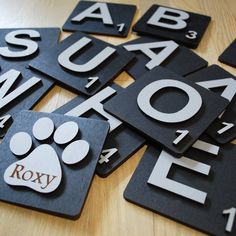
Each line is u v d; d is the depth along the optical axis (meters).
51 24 0.56
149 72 0.44
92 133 0.38
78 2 0.60
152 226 0.34
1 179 0.36
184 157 0.37
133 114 0.40
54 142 0.38
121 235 0.34
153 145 0.39
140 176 0.36
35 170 0.36
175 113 0.40
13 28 0.54
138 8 0.58
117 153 0.38
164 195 0.35
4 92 0.44
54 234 0.34
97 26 0.54
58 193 0.35
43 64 0.47
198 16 0.55
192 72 0.46
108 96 0.43
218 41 0.52
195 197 0.34
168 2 0.59
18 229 0.34
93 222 0.34
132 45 0.50
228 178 0.36
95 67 0.46
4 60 0.48
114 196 0.36
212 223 0.33
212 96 0.41
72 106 0.43
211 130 0.39
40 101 0.44
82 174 0.35
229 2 0.59
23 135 0.39
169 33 0.52
